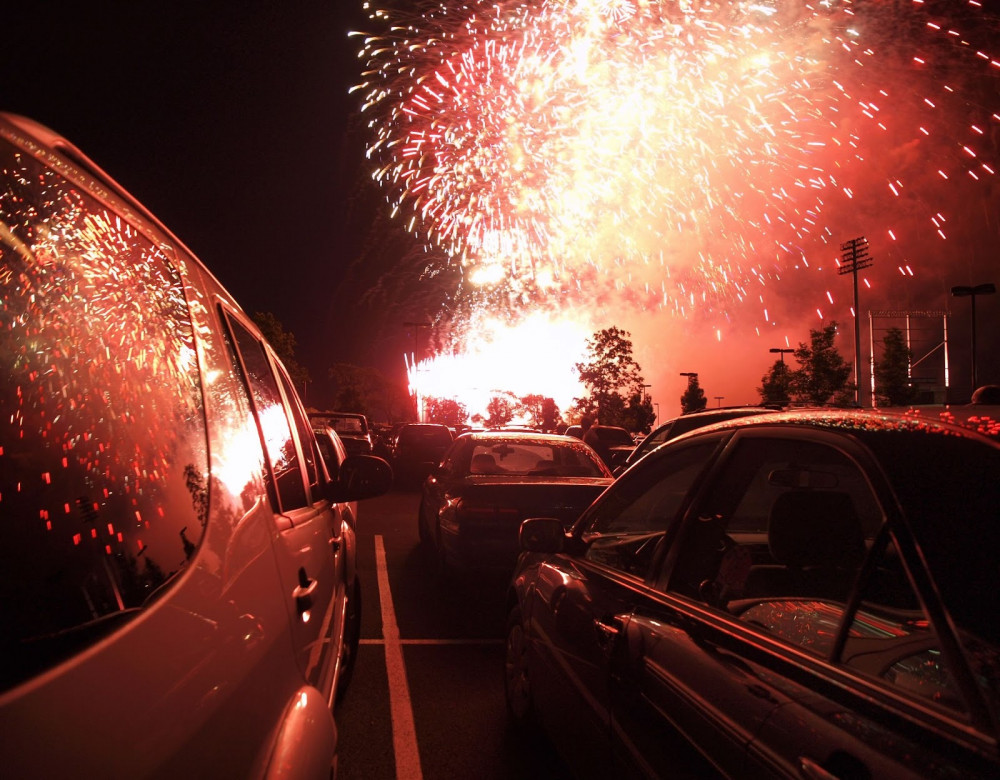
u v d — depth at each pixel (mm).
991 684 1311
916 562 1525
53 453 1074
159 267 1595
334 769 2283
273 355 3303
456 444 8922
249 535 1746
